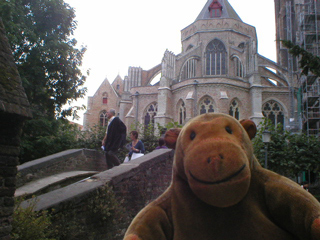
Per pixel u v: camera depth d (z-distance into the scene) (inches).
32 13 623.5
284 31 1881.2
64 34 654.5
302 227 67.3
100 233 210.8
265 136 494.3
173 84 1499.8
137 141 339.9
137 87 1632.6
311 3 1163.3
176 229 80.0
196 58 1643.7
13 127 172.4
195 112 1368.1
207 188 66.8
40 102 615.5
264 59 1588.3
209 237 74.5
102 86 2014.0
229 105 1391.5
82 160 395.2
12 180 169.6
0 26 186.9
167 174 299.4
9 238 158.7
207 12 1905.8
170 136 88.2
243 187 67.3
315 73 385.1
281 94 1476.4
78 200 198.2
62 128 641.0
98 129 574.6
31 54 578.2
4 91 165.3
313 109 1103.6
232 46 1648.6
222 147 69.0
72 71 635.5
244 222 73.1
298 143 533.3
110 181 226.1
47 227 175.8
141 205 255.3
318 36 1088.2
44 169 330.6
